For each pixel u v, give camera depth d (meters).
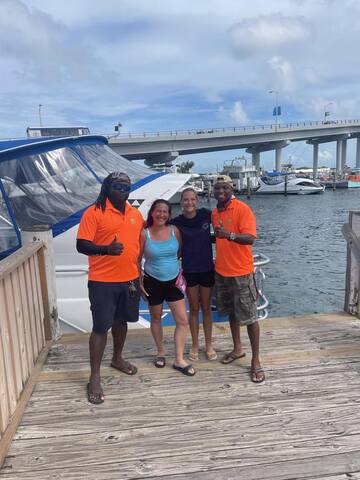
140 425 2.92
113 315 3.24
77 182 5.45
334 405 3.11
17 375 3.10
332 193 62.94
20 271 3.29
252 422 2.92
